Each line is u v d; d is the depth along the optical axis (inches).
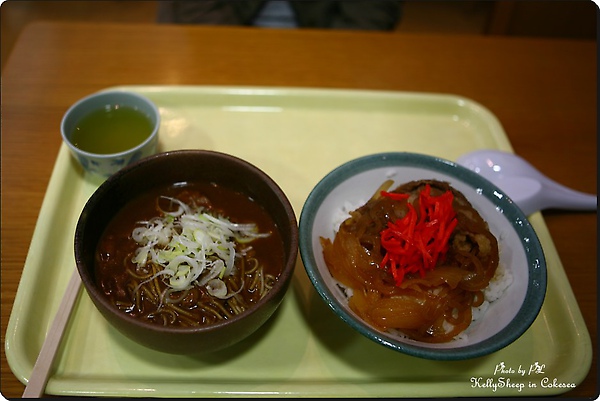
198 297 11.1
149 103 14.8
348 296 12.0
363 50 20.1
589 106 18.9
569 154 17.2
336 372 11.5
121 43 19.3
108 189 11.5
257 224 12.5
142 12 33.3
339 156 16.1
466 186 13.4
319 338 12.0
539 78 19.8
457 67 19.9
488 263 12.0
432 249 11.4
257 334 11.9
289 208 11.4
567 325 12.5
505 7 27.8
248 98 17.1
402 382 11.2
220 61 19.0
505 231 12.7
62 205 14.0
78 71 18.2
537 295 11.1
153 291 11.2
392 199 12.5
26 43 19.0
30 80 17.7
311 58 19.5
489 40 21.2
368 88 18.6
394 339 9.9
